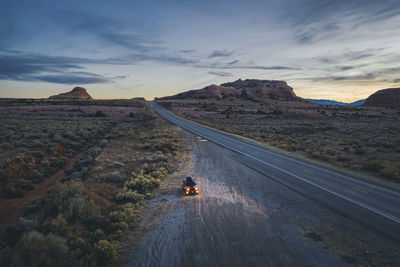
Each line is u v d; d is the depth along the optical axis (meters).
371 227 10.62
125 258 8.31
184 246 9.14
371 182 17.28
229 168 21.95
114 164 21.02
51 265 6.78
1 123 42.00
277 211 12.53
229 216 11.93
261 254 8.62
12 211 13.03
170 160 24.78
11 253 7.61
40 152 24.00
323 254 8.61
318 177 18.70
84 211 10.53
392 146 33.56
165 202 13.81
